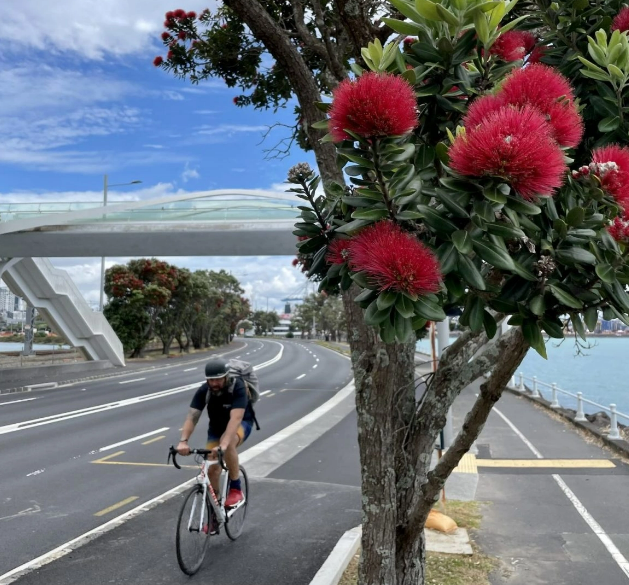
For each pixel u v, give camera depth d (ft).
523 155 4.84
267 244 73.10
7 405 57.82
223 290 245.86
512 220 5.13
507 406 57.72
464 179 5.23
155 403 59.88
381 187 5.70
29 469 30.30
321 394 69.87
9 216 73.15
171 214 73.05
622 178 5.71
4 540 19.51
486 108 5.72
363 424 9.49
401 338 5.15
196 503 16.79
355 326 9.75
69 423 46.37
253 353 185.88
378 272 5.19
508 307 5.83
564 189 6.00
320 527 20.62
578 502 24.38
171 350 199.11
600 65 7.04
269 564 17.28
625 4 7.68
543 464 32.01
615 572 17.01
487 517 22.20
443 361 10.36
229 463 18.02
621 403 64.95
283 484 26.91
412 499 10.27
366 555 9.59
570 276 5.90
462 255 5.43
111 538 19.45
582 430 42.80
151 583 15.96
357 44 10.83
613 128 6.63
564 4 7.57
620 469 30.73
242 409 17.60
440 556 17.74
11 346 192.13
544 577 16.58
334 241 7.23
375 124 5.42
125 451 35.22
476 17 6.01
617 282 5.71
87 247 75.66
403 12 6.42
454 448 9.08
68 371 97.91
